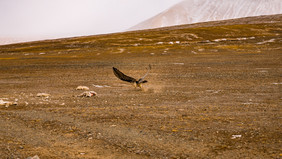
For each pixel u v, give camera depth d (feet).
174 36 415.23
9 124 32.81
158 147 24.23
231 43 304.30
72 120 34.32
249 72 102.78
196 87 69.46
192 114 36.65
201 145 24.30
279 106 41.16
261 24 489.67
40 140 26.71
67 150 23.90
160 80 87.86
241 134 26.73
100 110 40.55
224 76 93.04
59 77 108.47
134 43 369.50
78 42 407.64
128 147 24.48
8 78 111.75
